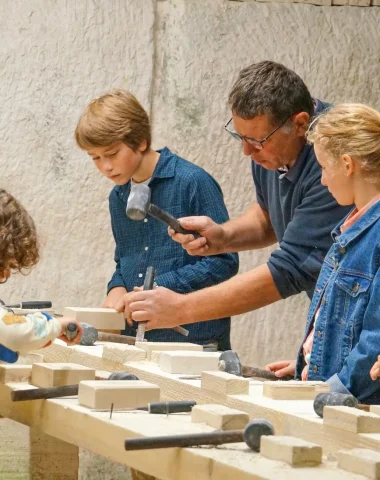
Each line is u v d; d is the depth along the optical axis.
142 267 4.10
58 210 5.15
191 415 2.28
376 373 2.54
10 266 2.94
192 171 4.07
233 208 5.29
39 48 5.09
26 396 2.53
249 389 2.65
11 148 5.09
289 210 3.74
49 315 2.97
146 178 4.05
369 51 5.34
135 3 5.17
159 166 4.04
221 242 3.91
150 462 2.10
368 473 1.83
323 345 2.93
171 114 5.22
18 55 5.07
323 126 2.88
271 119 3.47
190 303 3.54
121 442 2.18
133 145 3.93
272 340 5.37
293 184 3.65
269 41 5.26
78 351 3.22
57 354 3.33
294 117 3.51
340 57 5.31
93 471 4.96
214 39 5.23
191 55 5.22
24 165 5.11
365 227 2.86
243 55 5.25
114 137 3.86
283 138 3.52
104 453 2.25
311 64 5.29
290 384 2.54
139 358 3.05
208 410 2.22
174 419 2.29
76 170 5.16
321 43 5.30
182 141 5.23
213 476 1.92
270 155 3.57
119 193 4.15
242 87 3.49
